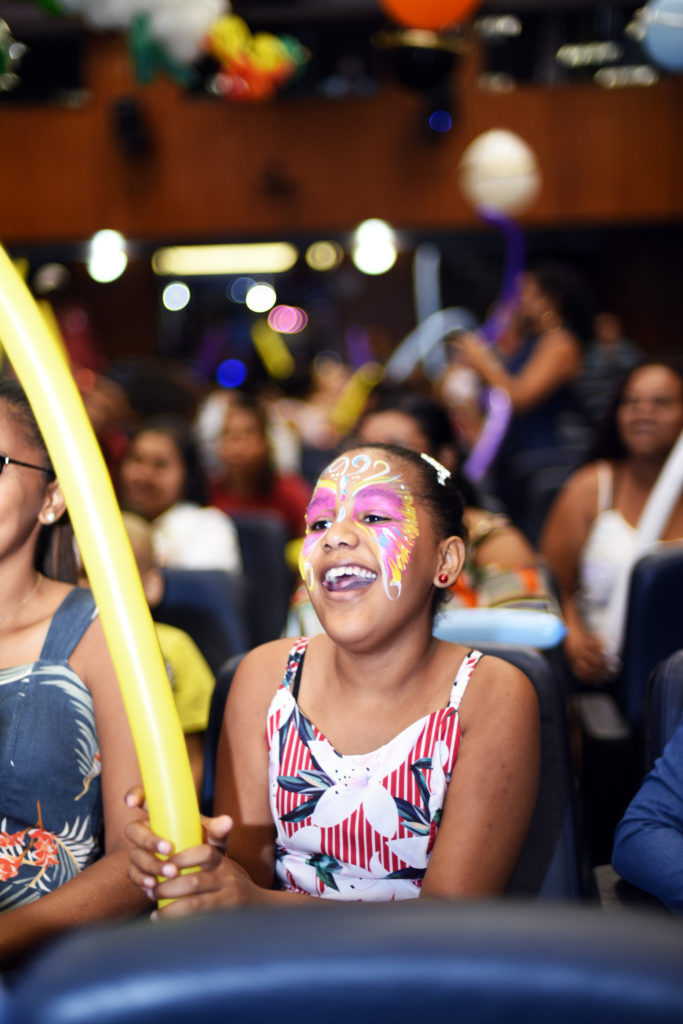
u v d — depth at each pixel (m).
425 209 7.88
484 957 0.32
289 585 3.11
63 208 8.03
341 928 0.33
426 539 1.19
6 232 8.06
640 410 2.48
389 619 1.16
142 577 1.87
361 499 1.18
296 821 1.19
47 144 7.98
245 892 0.94
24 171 8.03
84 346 7.02
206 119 7.89
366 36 7.75
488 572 1.97
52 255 8.16
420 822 1.15
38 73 7.98
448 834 1.12
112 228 8.04
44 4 3.83
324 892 1.18
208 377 10.15
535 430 4.21
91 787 1.21
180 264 10.77
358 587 1.16
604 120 7.79
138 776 1.17
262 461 3.55
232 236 7.99
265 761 1.22
